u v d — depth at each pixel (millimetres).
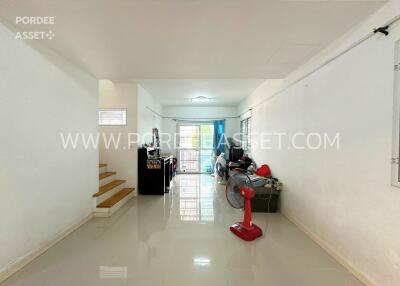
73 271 2014
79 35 2158
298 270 2053
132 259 2223
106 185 4254
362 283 1870
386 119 1674
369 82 1832
